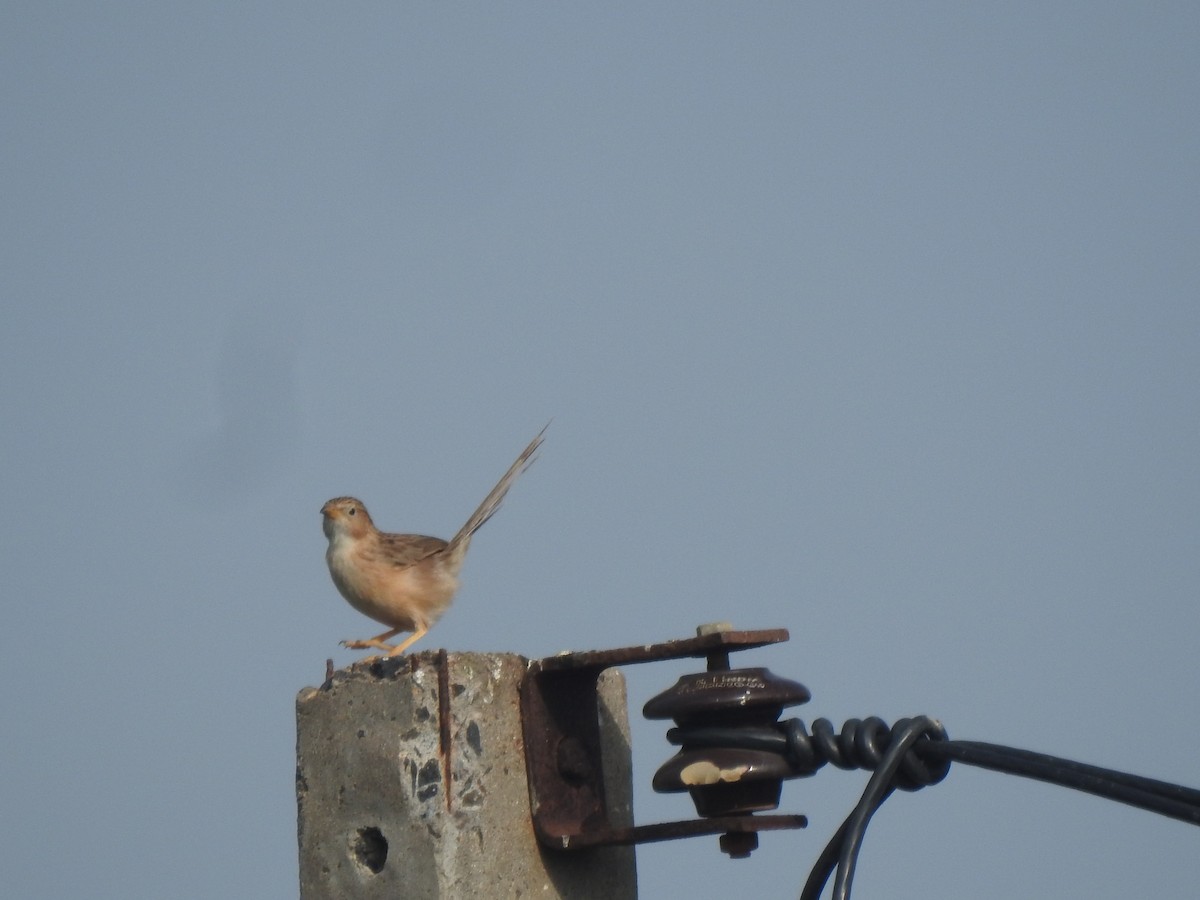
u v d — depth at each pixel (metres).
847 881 8.16
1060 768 7.94
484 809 9.31
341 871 9.45
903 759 8.54
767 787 8.95
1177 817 7.47
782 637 9.23
